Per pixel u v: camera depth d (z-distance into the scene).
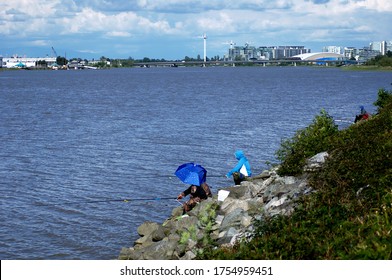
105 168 44.44
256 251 16.83
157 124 72.81
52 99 124.62
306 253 16.14
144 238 25.83
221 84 198.38
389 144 24.14
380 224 16.19
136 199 34.97
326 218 18.08
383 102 51.25
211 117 80.88
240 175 31.61
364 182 20.45
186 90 158.25
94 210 32.78
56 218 31.36
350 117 78.06
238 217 22.98
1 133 65.56
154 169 43.91
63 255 26.16
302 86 175.50
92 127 70.50
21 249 26.88
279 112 87.94
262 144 55.38
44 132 66.25
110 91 157.00
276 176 28.16
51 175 42.31
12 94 145.88
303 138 31.48
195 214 25.84
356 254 14.91
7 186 38.88
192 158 48.44
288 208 21.62
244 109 93.69
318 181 22.53
